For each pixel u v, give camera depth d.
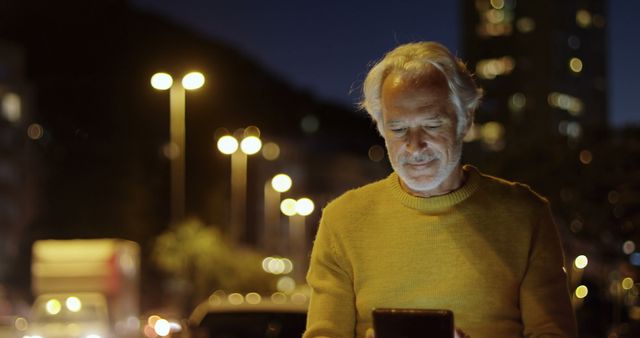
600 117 151.12
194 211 95.62
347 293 4.45
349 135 154.50
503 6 146.88
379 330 3.64
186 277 70.69
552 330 4.20
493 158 36.28
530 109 143.88
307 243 116.00
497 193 4.38
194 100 101.81
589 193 32.78
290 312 13.40
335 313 4.42
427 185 4.27
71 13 95.69
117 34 96.75
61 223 83.00
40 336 34.41
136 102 88.44
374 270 4.36
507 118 144.00
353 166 139.50
